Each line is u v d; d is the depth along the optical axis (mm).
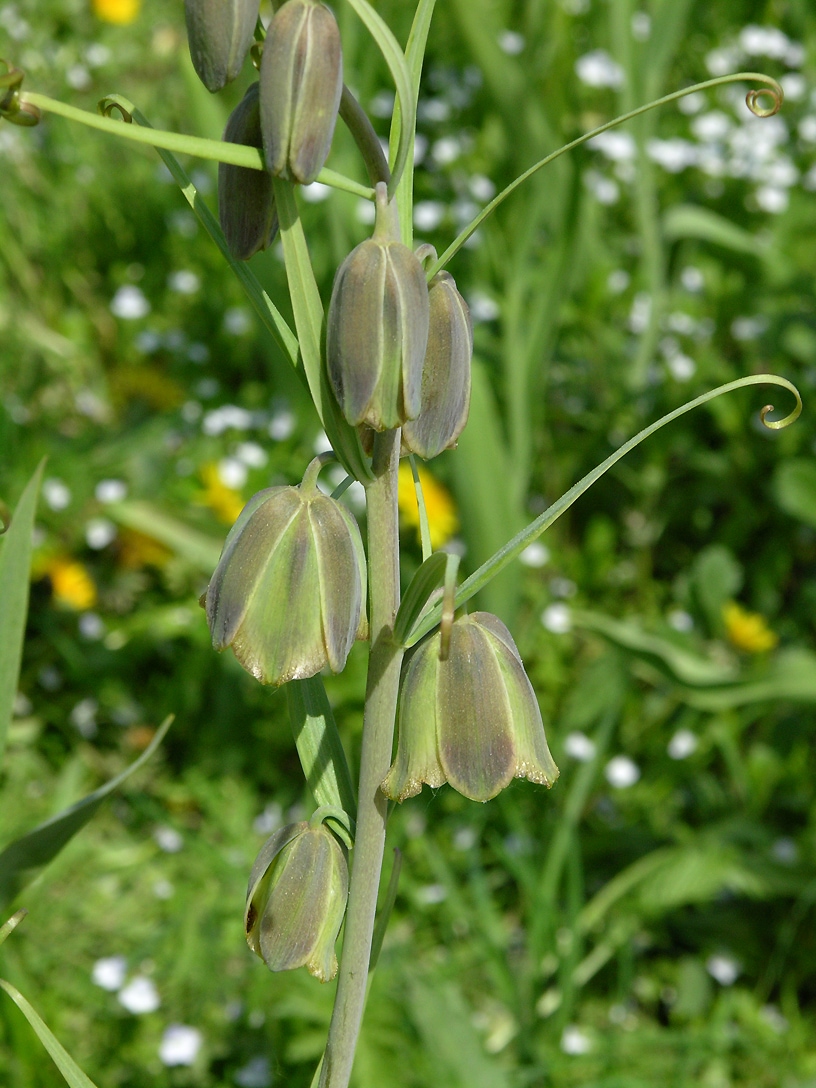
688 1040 547
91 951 588
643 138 800
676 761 690
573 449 841
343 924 324
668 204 1015
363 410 282
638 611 787
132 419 856
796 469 746
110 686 716
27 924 580
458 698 294
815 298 860
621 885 611
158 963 569
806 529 818
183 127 1056
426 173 989
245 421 808
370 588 303
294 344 297
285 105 275
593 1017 595
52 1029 524
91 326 933
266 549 290
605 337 884
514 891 641
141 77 1164
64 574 727
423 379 298
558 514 293
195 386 876
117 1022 551
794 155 1058
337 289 282
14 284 936
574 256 694
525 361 708
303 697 320
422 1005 512
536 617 729
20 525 366
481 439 648
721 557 758
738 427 835
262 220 294
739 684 605
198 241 963
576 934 550
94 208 988
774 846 634
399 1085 488
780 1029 584
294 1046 511
